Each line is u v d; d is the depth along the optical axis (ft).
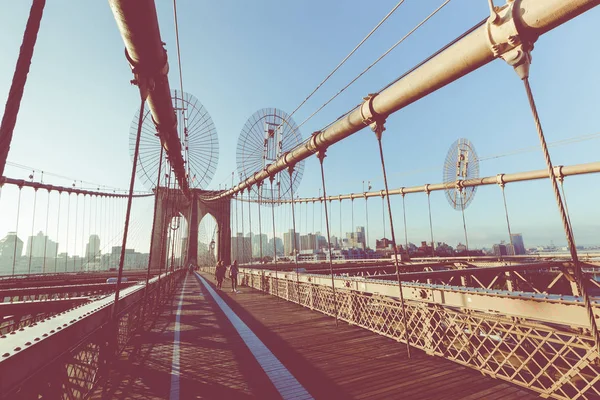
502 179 76.69
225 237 152.05
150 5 12.40
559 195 9.03
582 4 8.84
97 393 11.78
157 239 118.83
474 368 14.14
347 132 22.53
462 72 13.43
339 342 19.56
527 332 11.78
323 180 26.99
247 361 16.24
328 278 29.45
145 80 15.28
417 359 15.92
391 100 17.17
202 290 56.49
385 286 20.40
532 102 10.11
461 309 14.90
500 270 49.03
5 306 16.15
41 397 6.89
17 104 5.55
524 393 11.66
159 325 25.48
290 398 11.84
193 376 14.15
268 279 49.85
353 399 11.65
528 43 10.45
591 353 9.53
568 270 57.11
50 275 83.76
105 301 13.69
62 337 7.98
